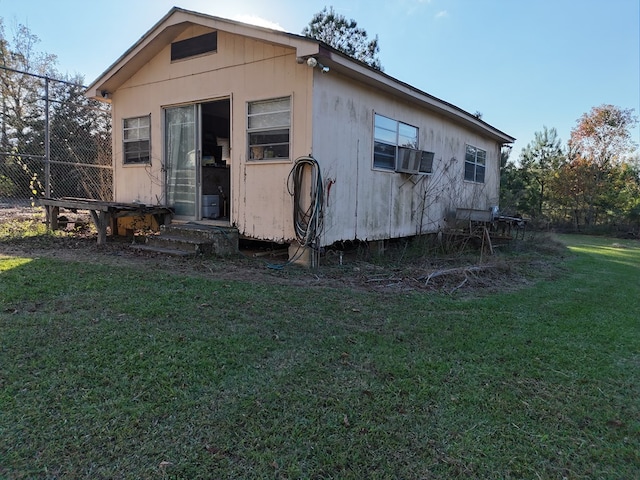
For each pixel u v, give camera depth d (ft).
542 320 13.30
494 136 40.75
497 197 45.11
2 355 8.86
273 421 7.00
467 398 8.03
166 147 25.48
